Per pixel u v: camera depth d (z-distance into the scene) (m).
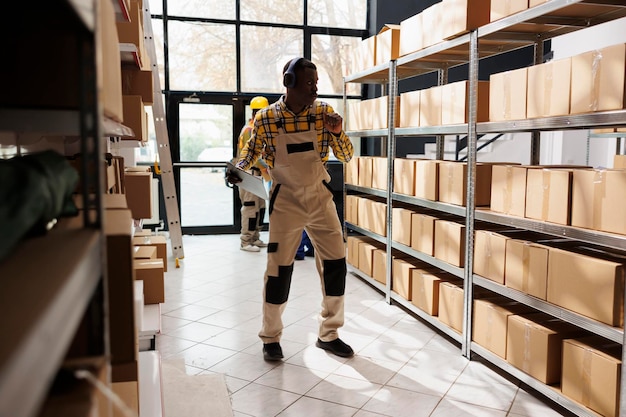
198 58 7.07
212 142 7.23
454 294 3.25
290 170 2.90
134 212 2.34
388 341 3.34
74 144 2.06
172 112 7.02
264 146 3.03
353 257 4.98
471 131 3.04
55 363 0.50
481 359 3.05
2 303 0.49
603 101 2.15
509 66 7.44
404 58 3.92
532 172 2.63
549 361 2.46
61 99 0.91
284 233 2.94
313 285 4.71
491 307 2.88
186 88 7.08
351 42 7.57
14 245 0.69
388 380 2.77
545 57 7.15
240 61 7.19
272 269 2.97
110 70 1.05
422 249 3.69
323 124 2.90
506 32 3.11
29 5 0.76
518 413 2.42
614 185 2.14
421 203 3.73
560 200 2.43
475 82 3.01
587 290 2.24
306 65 2.78
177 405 2.45
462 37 3.16
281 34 7.31
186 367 2.93
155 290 2.01
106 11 1.00
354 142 7.74
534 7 2.50
